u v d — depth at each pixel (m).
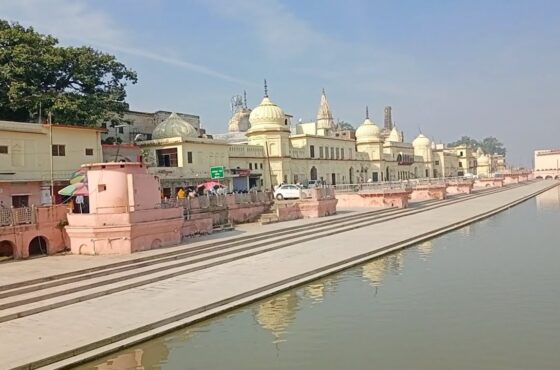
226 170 40.22
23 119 29.61
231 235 19.84
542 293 11.70
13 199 23.97
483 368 7.62
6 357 7.97
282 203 28.03
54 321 9.85
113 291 12.13
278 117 47.97
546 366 7.64
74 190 17.84
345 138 60.41
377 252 17.48
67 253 16.34
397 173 72.81
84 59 30.56
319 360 8.13
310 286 13.05
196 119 46.22
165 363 8.17
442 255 17.30
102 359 8.34
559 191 59.25
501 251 17.72
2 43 27.80
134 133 39.25
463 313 10.34
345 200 36.97
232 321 10.19
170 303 10.92
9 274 12.77
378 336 9.14
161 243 16.95
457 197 48.91
